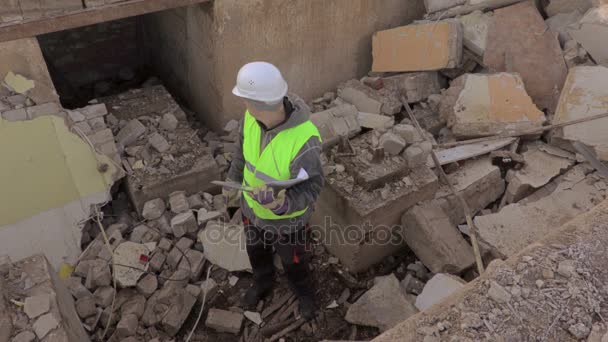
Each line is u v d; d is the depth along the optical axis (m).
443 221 3.52
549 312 2.16
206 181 3.98
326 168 3.52
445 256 3.38
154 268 3.55
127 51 5.63
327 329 3.40
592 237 2.43
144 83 5.47
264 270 3.38
